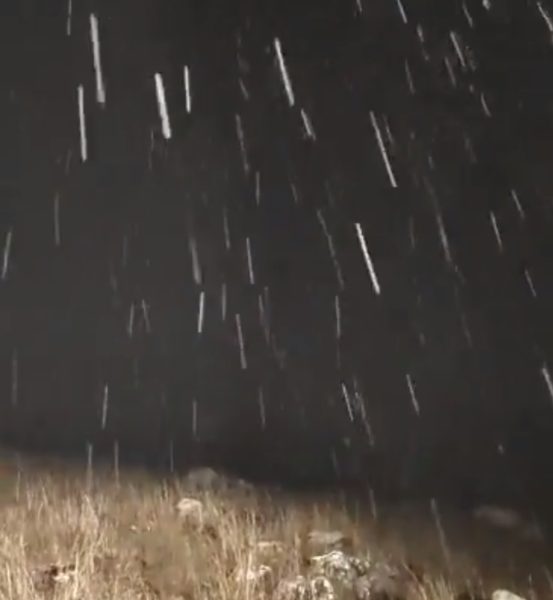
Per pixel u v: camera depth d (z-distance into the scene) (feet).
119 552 22.95
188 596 20.81
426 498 36.45
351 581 22.61
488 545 29.73
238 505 30.42
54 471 36.52
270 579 22.09
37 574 20.68
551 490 37.27
